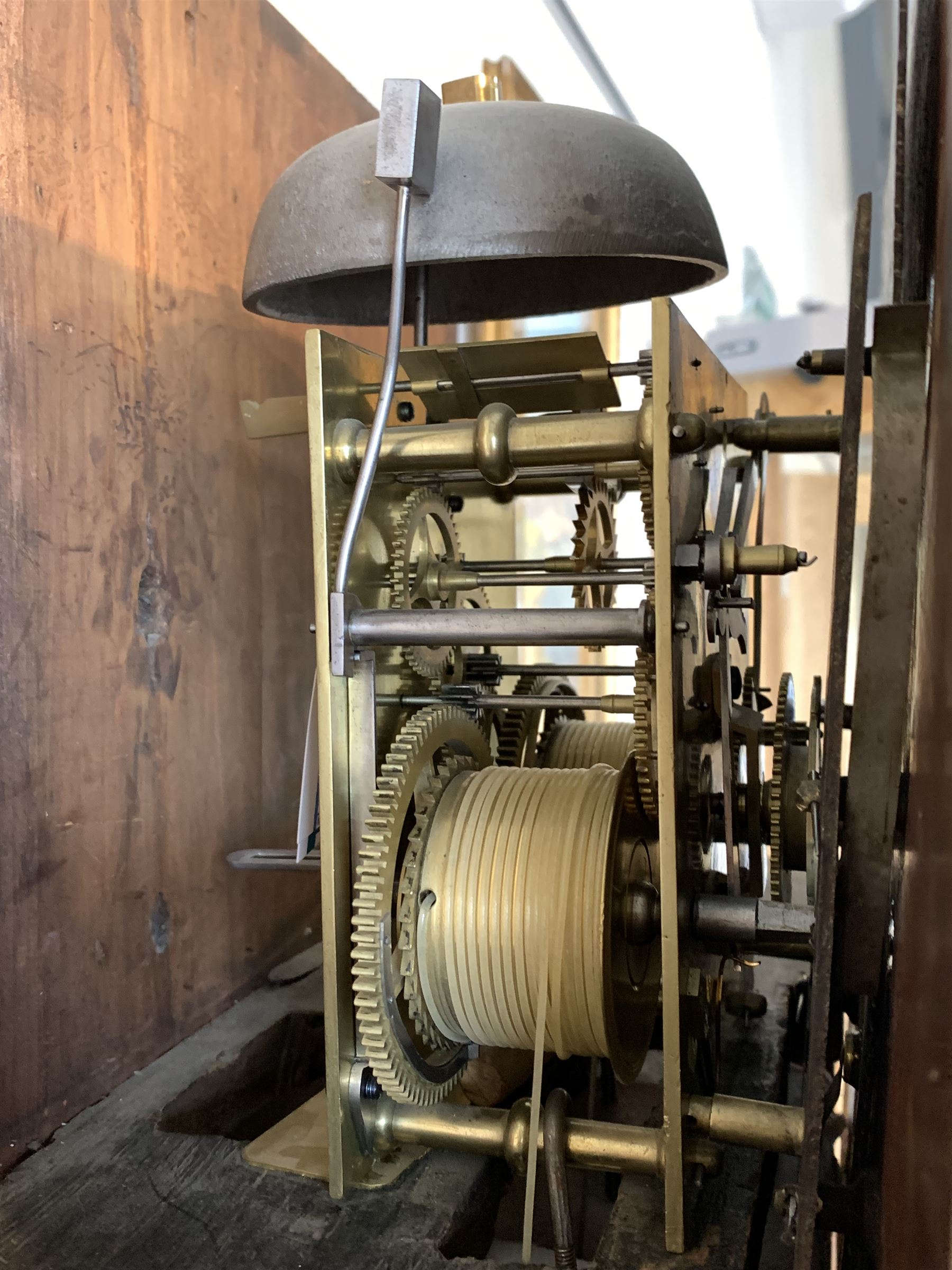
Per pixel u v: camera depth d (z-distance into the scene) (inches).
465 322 72.4
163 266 67.3
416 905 54.4
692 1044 52.6
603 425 50.4
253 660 78.2
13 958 54.2
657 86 160.7
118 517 62.7
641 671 54.8
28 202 55.1
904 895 41.6
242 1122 67.2
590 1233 63.6
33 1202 50.5
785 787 67.2
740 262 190.9
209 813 72.5
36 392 55.8
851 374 35.1
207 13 72.1
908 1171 31.2
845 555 34.0
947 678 31.3
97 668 60.9
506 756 81.6
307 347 52.0
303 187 54.6
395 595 60.8
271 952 80.9
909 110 62.8
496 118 52.8
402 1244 47.3
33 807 55.7
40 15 56.0
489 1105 65.7
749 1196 51.8
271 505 80.8
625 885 54.9
